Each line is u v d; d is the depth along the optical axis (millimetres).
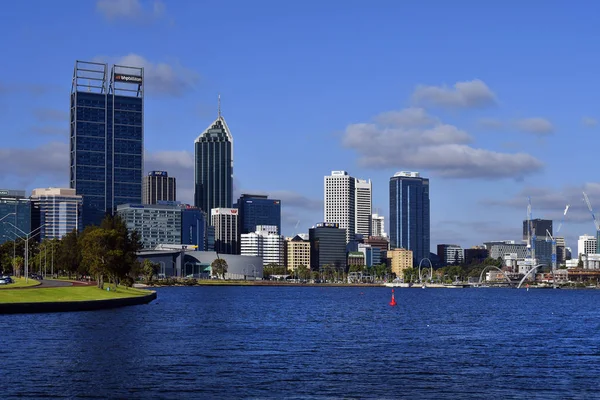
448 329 153000
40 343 109500
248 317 185375
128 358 96875
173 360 95938
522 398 74062
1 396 71875
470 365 95000
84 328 132750
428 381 82812
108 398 72062
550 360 100562
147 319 160750
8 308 159625
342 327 155125
